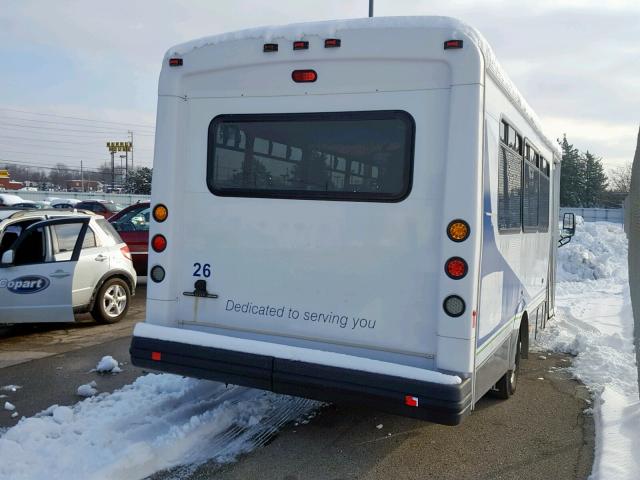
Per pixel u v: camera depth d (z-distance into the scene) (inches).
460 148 146.9
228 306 175.8
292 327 167.3
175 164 179.6
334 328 162.4
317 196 163.8
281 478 156.0
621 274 635.5
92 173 4370.1
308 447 175.9
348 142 159.8
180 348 171.8
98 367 245.1
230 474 157.2
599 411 211.5
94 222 329.1
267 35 167.5
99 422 179.6
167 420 184.1
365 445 179.5
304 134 165.0
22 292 289.3
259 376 161.9
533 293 265.4
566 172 2706.7
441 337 149.1
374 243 157.6
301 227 165.9
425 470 164.7
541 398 231.6
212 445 173.9
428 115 151.6
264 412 200.1
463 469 166.1
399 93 154.2
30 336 307.3
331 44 159.0
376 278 157.3
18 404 206.2
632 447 177.3
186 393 207.8
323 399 155.3
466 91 146.4
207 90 177.0
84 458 154.8
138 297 432.5
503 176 181.6
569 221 417.7
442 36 148.6
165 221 180.1
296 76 164.9
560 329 360.2
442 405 142.0
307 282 165.5
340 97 160.6
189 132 179.9
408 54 151.9
